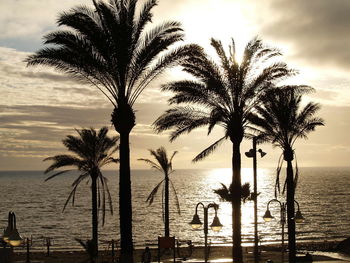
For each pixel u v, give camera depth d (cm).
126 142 2239
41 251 5838
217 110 2522
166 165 4781
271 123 3197
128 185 2225
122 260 2192
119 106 2242
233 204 2588
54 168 4047
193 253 4988
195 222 2167
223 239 7438
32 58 2183
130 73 2297
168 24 2297
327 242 6381
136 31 2277
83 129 4109
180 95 2602
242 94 2605
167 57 2327
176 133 2661
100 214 11438
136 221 10094
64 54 2167
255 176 2964
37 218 10656
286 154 3219
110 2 2220
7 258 2122
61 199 16425
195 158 2667
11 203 14762
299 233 8406
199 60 2481
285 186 3241
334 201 14938
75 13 2175
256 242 2958
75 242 7244
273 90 2634
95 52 2212
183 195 18238
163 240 2373
